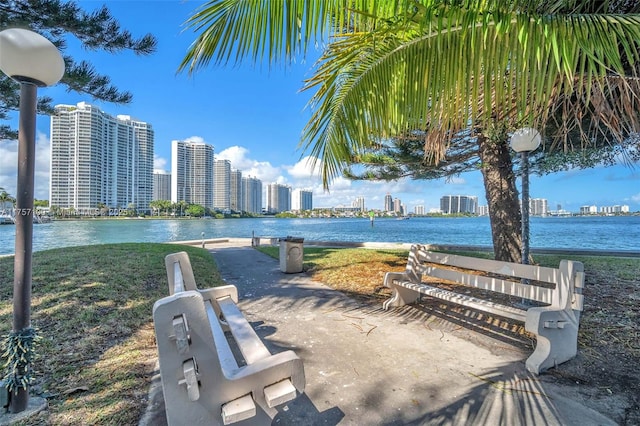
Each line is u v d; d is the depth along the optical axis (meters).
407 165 7.25
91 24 4.89
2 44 1.75
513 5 1.43
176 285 2.24
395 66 1.91
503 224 6.14
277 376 1.56
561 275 2.58
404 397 2.08
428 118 2.10
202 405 1.41
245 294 4.82
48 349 2.65
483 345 2.91
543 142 4.52
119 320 3.35
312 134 2.57
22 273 1.90
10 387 1.84
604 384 2.21
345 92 2.32
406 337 3.10
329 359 2.64
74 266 5.48
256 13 1.61
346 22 1.72
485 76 1.54
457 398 2.06
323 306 4.16
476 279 3.21
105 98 5.59
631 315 3.53
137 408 1.92
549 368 2.41
